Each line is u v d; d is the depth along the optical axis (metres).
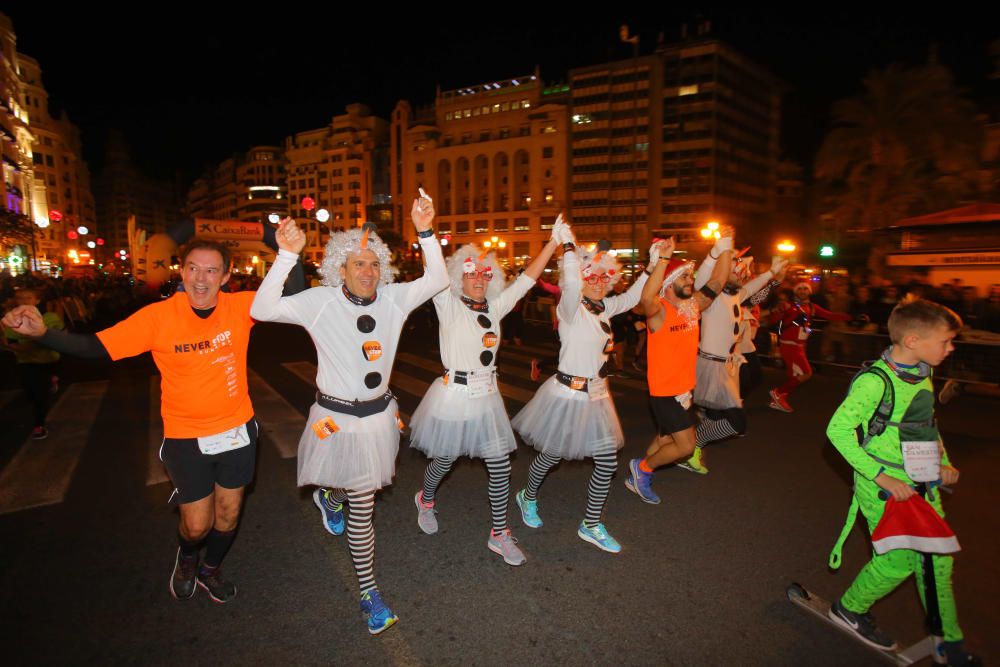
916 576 2.76
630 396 8.62
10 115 52.44
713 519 4.45
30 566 3.72
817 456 5.91
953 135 24.06
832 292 13.30
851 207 26.36
